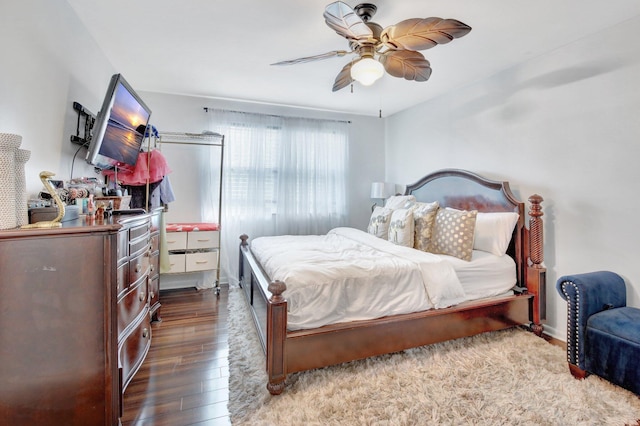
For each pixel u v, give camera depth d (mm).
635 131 2037
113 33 2266
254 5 1914
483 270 2451
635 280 2053
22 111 1423
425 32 1635
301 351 1792
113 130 1906
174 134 3357
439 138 3686
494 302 2363
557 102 2475
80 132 2117
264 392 1745
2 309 1060
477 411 1601
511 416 1565
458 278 2348
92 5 1919
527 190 2705
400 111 4398
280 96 3750
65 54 1863
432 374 1921
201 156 3797
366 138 4672
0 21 1265
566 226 2430
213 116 3793
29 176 1477
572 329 1937
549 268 2545
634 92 2041
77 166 2076
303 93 3631
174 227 3395
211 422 1545
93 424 1188
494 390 1771
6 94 1306
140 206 2838
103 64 2572
